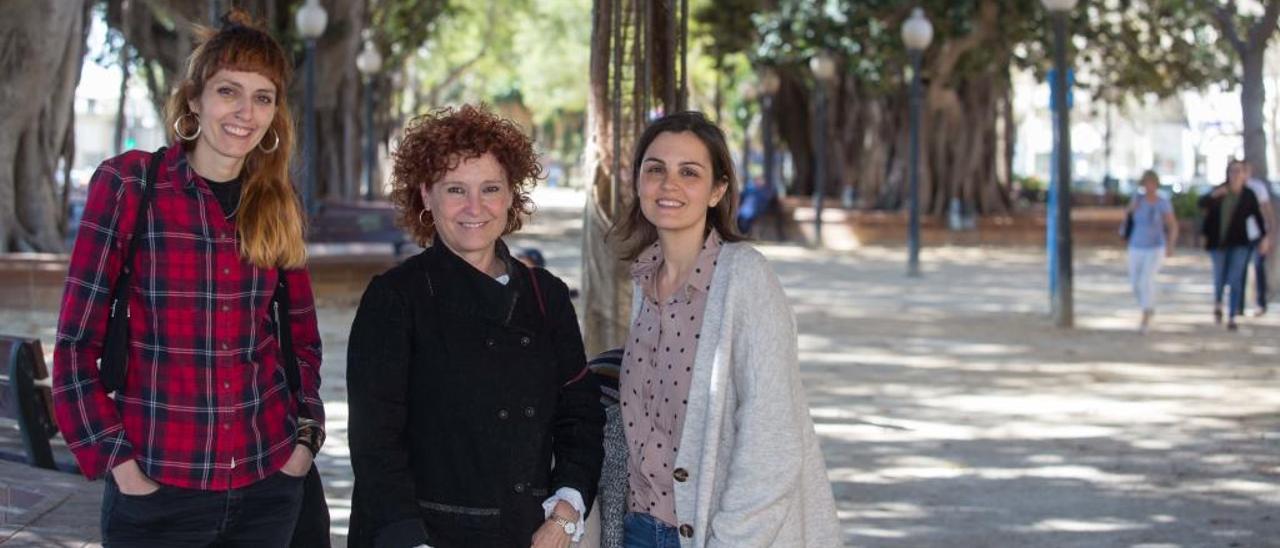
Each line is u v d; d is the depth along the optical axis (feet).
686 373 12.65
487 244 12.60
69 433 11.61
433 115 12.75
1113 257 98.68
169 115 12.21
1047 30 102.47
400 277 12.50
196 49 12.17
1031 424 34.12
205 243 11.97
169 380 11.89
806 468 12.66
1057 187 55.47
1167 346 49.16
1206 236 54.85
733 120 199.72
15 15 57.31
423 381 12.38
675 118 12.97
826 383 40.42
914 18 80.48
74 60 60.29
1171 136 259.39
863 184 119.96
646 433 12.91
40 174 59.77
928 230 110.11
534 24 179.32
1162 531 24.08
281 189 12.34
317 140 104.32
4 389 24.58
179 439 11.89
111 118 256.73
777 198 112.68
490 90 241.35
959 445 31.48
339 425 32.01
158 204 11.87
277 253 12.17
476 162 12.47
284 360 12.73
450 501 12.38
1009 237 110.83
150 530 12.10
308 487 13.43
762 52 101.14
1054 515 25.17
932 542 23.29
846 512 25.31
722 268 12.59
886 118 118.11
